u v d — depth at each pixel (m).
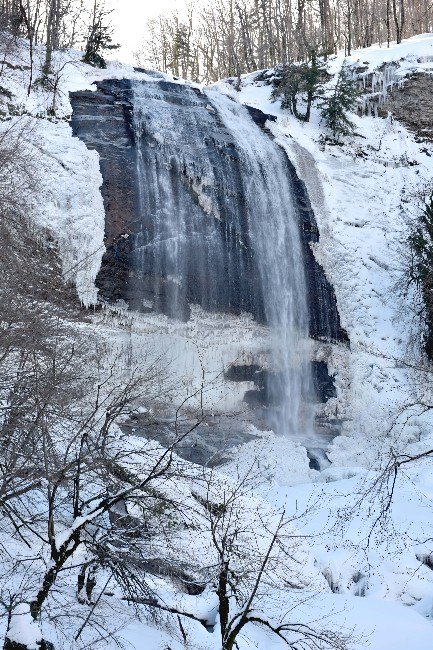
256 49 51.16
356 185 28.94
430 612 13.27
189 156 24.59
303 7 45.25
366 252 27.06
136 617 10.20
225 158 25.45
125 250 21.64
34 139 21.91
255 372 22.88
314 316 24.94
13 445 9.32
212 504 11.76
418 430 22.12
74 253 20.89
